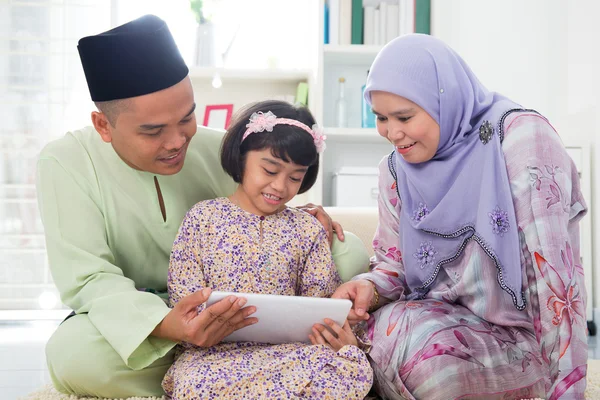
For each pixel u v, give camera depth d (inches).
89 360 60.4
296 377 54.7
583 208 61.4
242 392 54.1
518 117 61.1
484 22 145.1
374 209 96.0
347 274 70.5
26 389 75.9
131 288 63.4
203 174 74.0
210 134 76.5
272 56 149.6
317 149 65.2
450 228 63.1
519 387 57.9
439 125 62.5
